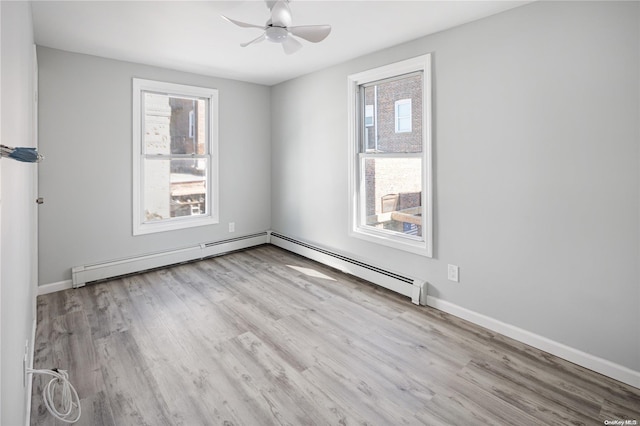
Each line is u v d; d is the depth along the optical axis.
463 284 2.93
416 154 3.27
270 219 5.32
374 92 3.68
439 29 2.90
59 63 3.40
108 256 3.82
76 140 3.54
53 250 3.47
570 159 2.26
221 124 4.64
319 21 2.75
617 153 2.08
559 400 1.97
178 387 2.06
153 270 4.11
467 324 2.85
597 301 2.20
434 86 3.02
